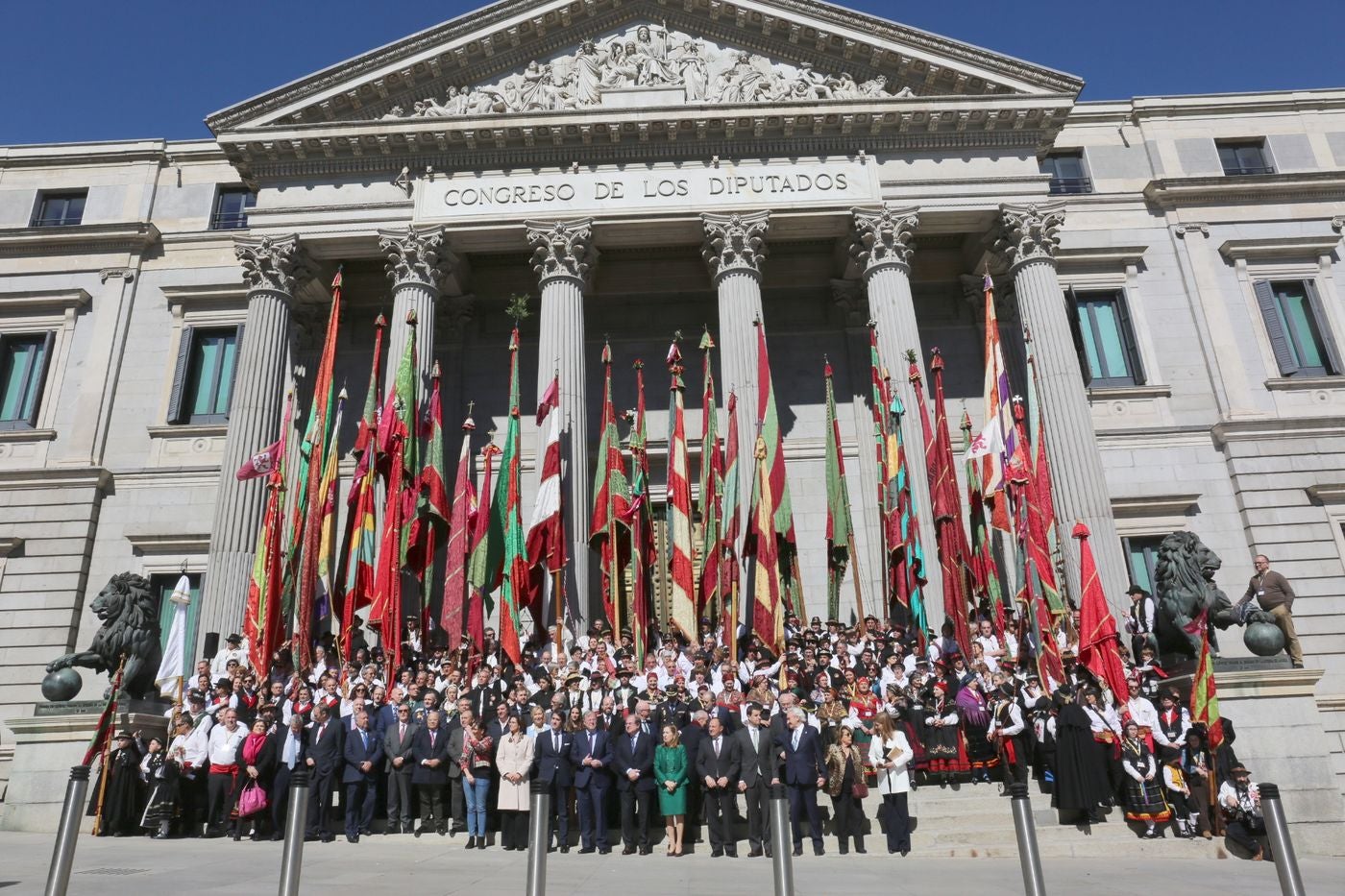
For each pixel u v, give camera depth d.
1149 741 13.60
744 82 26.45
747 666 17.59
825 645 19.56
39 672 25.58
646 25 27.50
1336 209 29.69
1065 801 13.34
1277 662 16.02
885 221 25.25
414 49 26.34
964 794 14.42
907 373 23.97
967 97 25.64
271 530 19.42
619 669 16.77
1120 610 22.02
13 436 27.77
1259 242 29.06
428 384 24.00
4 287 29.48
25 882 8.80
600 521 21.62
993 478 21.17
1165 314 28.84
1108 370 28.47
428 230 24.95
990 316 22.02
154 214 30.41
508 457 21.91
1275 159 30.34
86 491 27.12
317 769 13.49
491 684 16.08
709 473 22.28
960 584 20.33
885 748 12.73
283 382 24.59
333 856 11.45
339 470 27.45
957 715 14.97
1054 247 25.39
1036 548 18.55
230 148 25.62
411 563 21.34
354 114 26.48
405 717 14.24
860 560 26.58
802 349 29.17
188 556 26.77
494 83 27.17
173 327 29.09
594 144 25.89
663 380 29.05
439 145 25.64
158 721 16.59
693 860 11.84
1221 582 26.17
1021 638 19.62
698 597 26.70
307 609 19.44
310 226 25.33
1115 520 26.70
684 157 26.00
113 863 10.48
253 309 24.78
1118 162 30.42
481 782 12.89
